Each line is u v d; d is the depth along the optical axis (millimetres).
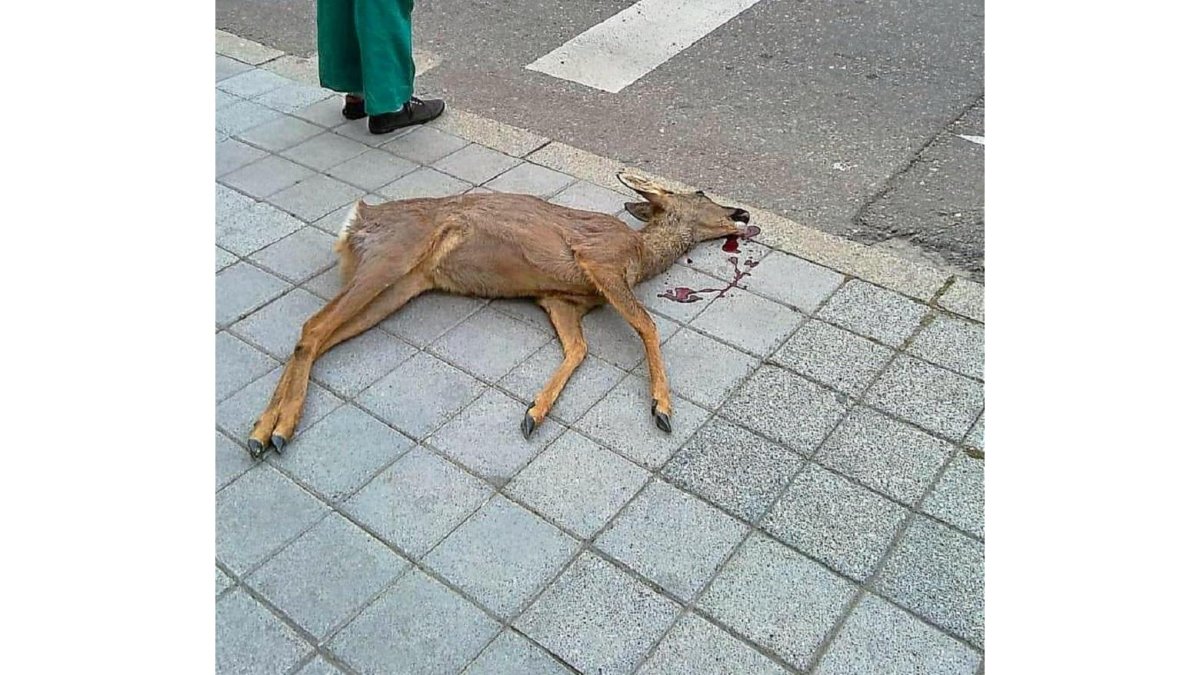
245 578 2754
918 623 2645
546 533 2893
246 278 3994
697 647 2586
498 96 5703
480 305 3867
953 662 2549
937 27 6652
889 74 5988
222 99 5543
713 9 6930
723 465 3127
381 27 4770
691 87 5820
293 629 2623
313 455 3148
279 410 3193
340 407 3336
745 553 2840
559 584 2746
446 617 2656
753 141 5230
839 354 3600
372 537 2879
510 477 3078
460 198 3805
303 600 2699
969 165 5000
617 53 6254
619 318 3799
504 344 3650
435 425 3271
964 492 3031
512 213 3686
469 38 6461
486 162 4898
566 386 3443
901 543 2871
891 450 3186
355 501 2992
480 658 2559
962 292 3926
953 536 2889
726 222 4238
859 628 2637
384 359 3561
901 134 5297
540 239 3641
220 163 4855
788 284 3984
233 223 4359
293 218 4402
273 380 3469
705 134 5297
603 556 2826
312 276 4012
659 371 3377
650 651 2576
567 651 2576
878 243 4391
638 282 3949
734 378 3486
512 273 3746
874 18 6797
